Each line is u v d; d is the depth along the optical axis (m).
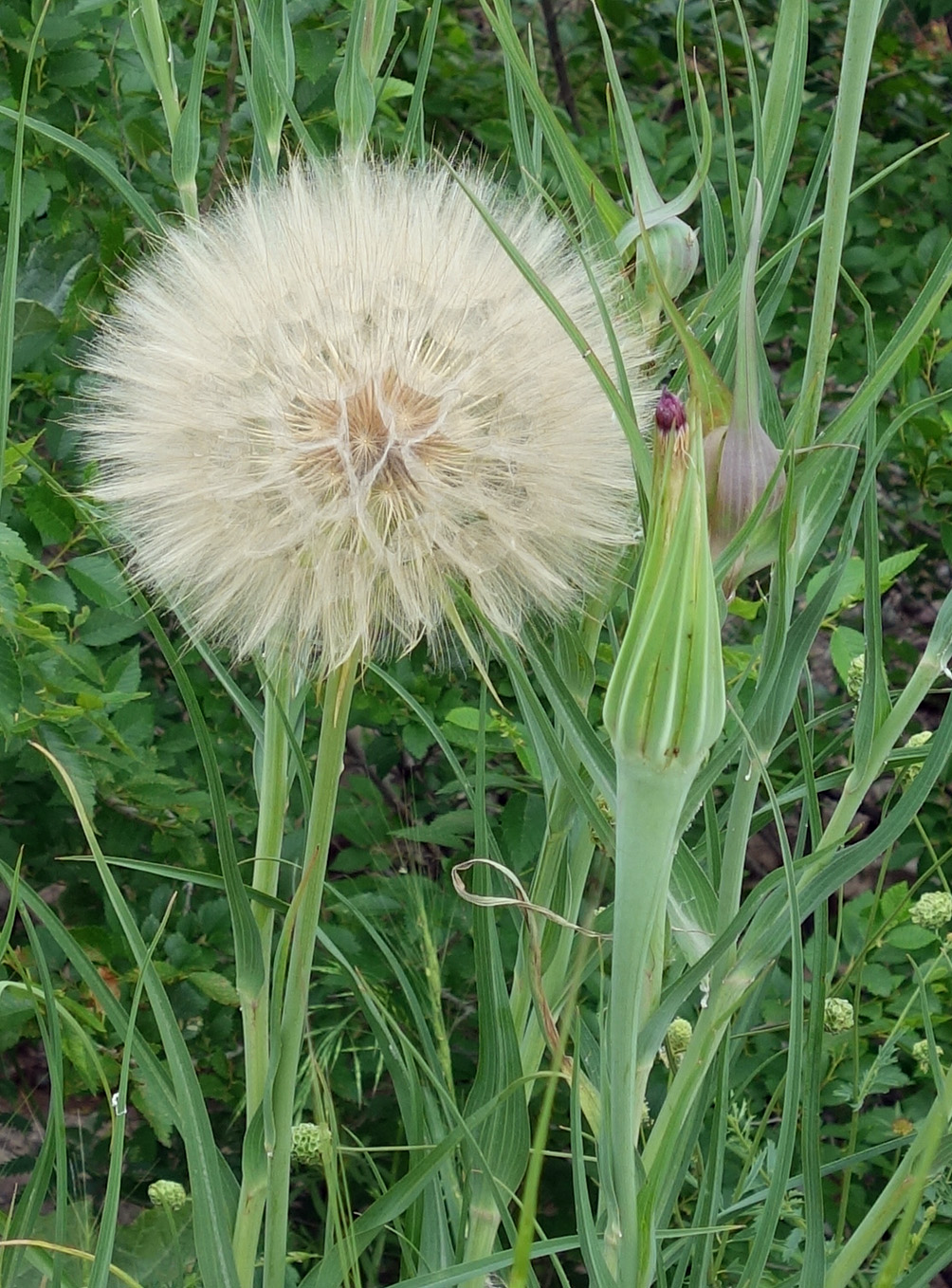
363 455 0.31
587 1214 0.31
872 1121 0.64
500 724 0.65
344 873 0.78
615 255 0.35
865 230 0.96
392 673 0.74
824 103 1.11
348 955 0.67
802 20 0.35
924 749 0.37
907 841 0.78
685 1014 0.54
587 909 0.28
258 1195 0.36
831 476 0.34
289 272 0.34
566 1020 0.26
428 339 0.33
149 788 0.65
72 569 0.58
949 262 0.31
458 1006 0.72
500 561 0.31
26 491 0.57
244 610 0.32
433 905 0.59
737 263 0.35
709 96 1.10
